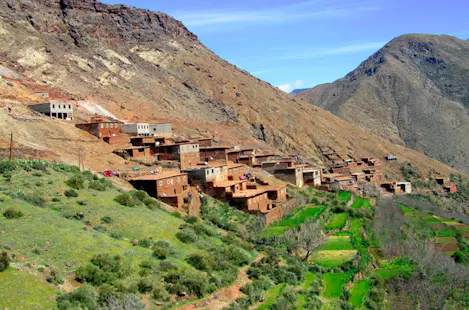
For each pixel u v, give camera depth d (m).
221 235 56.84
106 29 181.12
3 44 131.00
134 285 36.41
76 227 42.81
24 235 38.22
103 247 40.66
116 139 85.94
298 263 54.94
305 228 64.56
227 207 69.56
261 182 88.62
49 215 43.38
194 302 37.97
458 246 76.94
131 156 79.88
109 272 36.81
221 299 40.19
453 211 123.12
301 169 106.06
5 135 66.00
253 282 45.12
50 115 92.44
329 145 185.25
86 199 51.03
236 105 186.00
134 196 56.91
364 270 59.28
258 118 182.50
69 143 76.62
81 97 123.06
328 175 124.44
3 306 29.53
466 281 59.69
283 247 59.28
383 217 87.31
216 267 45.12
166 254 43.56
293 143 176.25
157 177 64.94
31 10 152.00
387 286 56.81
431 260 63.94
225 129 158.75
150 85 163.75
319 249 64.81
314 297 46.97
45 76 129.62
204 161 90.88
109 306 32.69
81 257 37.72
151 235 47.81
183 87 181.12
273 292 45.09
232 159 101.81
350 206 91.62
